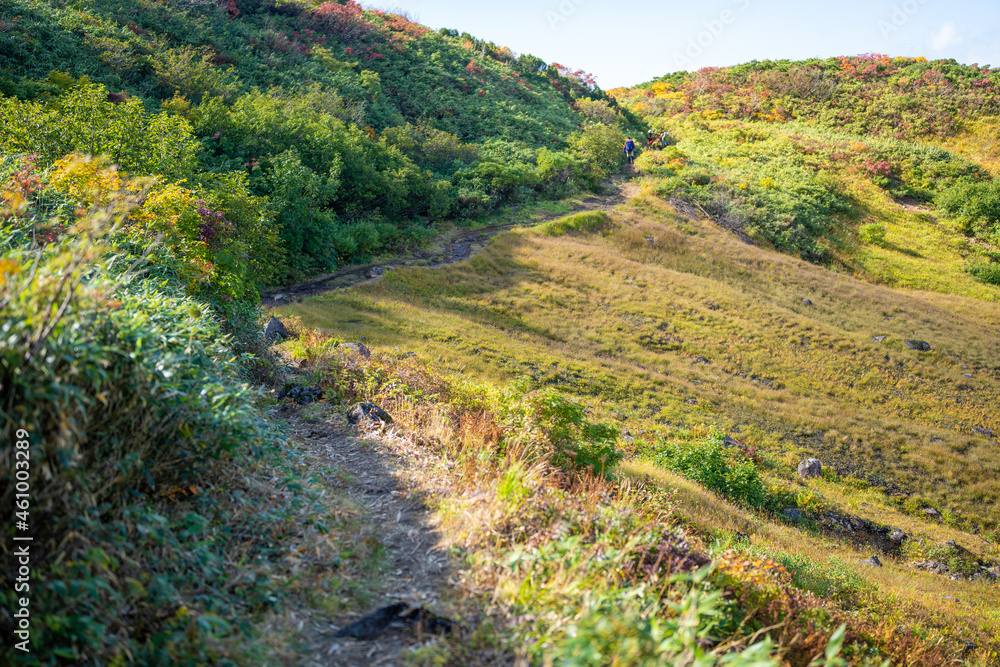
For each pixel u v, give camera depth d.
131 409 3.41
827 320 29.27
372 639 3.21
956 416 22.50
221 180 15.00
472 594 3.70
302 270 24.02
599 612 3.13
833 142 54.34
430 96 48.81
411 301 23.62
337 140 29.02
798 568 8.56
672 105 66.75
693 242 35.50
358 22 54.88
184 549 3.43
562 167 41.31
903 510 16.44
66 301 2.62
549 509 4.81
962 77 63.03
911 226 43.53
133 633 2.83
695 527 8.84
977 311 32.72
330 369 9.73
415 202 33.19
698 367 23.42
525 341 22.45
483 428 7.56
